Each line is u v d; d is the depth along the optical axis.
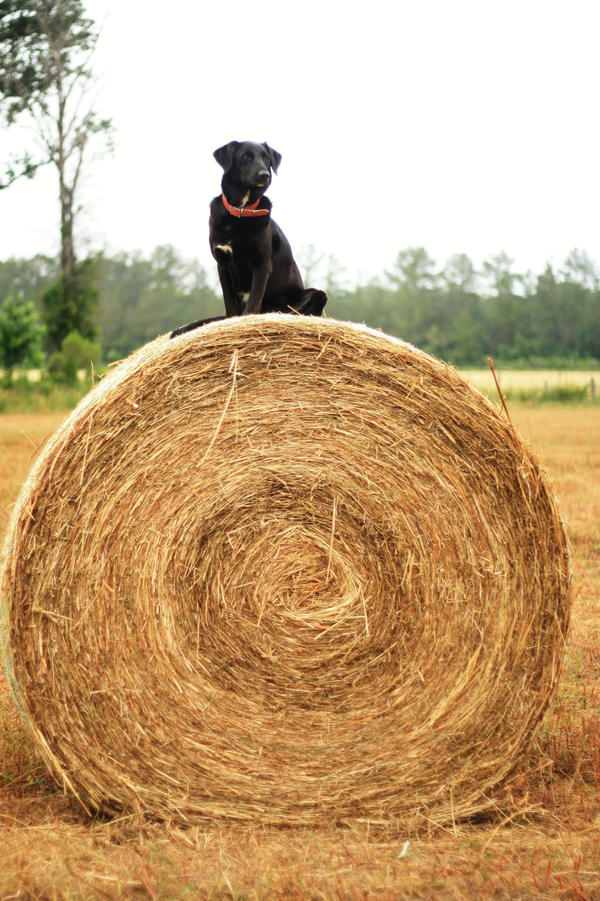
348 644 3.98
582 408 32.22
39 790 4.00
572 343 79.81
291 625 3.98
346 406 4.02
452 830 3.66
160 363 3.92
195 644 3.92
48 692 3.79
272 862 3.30
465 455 3.96
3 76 36.34
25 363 40.53
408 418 4.00
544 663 3.92
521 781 3.90
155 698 3.85
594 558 8.14
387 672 3.96
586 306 79.75
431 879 3.18
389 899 3.01
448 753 3.88
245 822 3.77
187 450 3.95
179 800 3.79
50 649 3.80
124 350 81.75
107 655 3.83
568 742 4.34
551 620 3.92
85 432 3.83
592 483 12.00
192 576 3.94
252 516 4.01
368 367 4.01
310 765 3.84
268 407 4.02
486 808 3.80
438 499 3.97
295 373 4.03
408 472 3.99
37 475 3.82
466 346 79.62
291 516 4.04
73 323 41.50
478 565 3.94
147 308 84.38
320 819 3.78
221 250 6.02
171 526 3.92
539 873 3.20
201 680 3.90
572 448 16.53
